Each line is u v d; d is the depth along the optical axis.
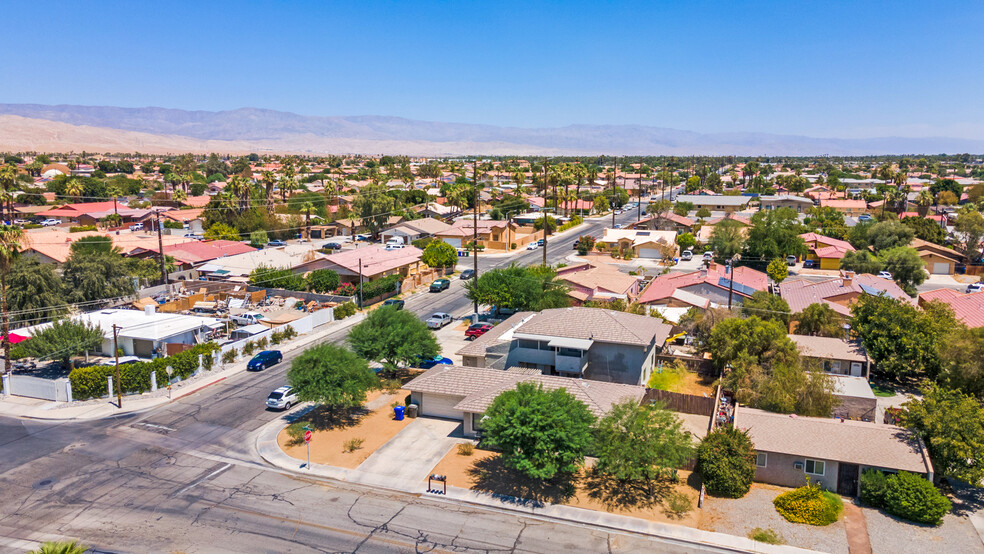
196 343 55.91
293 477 33.56
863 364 46.59
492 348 46.78
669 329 51.84
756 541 27.58
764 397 40.50
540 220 133.12
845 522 29.09
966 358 40.72
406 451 36.69
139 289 71.50
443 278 87.38
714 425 38.16
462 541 27.48
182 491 31.64
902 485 29.52
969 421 31.09
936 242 106.19
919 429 32.66
